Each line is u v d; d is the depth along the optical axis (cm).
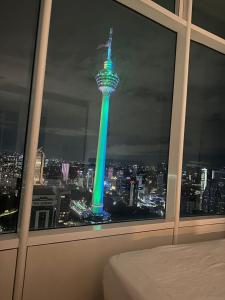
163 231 207
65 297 162
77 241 167
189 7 225
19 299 145
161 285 108
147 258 137
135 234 192
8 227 159
